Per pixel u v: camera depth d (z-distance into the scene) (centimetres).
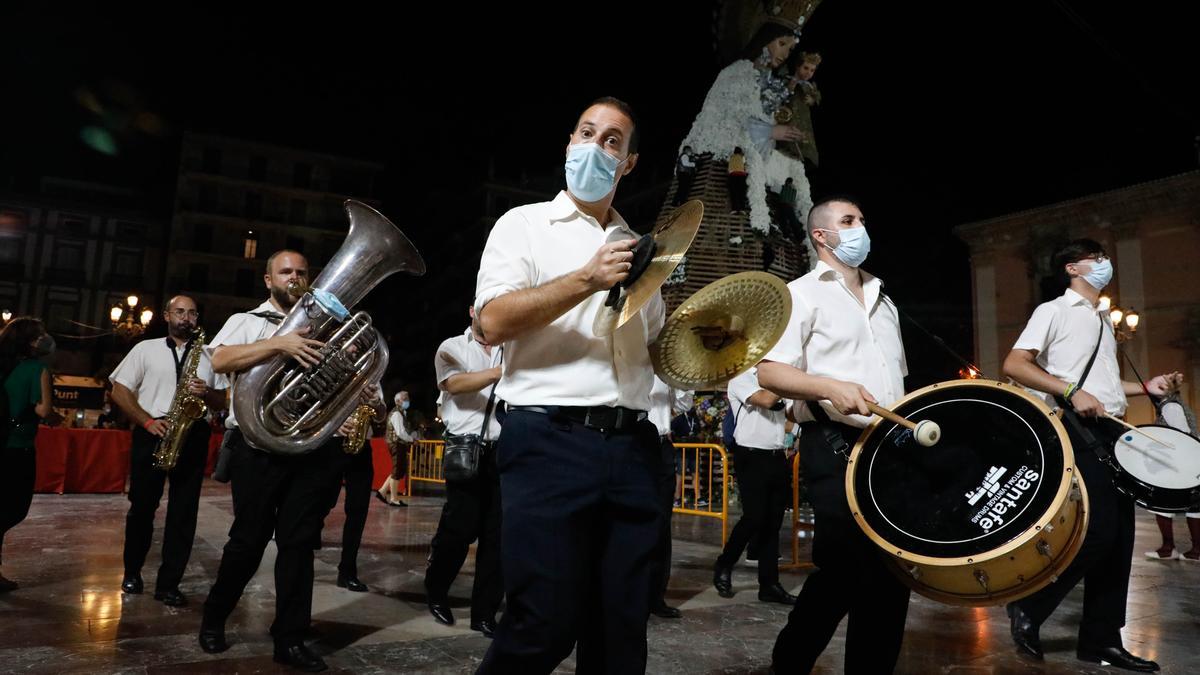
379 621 444
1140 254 2947
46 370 551
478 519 432
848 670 284
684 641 412
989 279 3366
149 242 5672
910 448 275
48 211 5409
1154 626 466
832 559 286
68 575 559
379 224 392
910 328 2377
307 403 364
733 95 952
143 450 504
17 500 535
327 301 370
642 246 190
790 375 284
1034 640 395
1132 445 372
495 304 201
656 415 476
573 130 236
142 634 401
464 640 403
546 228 225
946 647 410
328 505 381
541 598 195
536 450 205
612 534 211
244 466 372
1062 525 248
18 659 352
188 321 511
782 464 522
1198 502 345
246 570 372
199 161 5628
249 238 5694
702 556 723
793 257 1019
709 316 223
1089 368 408
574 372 209
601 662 212
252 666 350
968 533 251
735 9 993
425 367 6100
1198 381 2780
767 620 462
